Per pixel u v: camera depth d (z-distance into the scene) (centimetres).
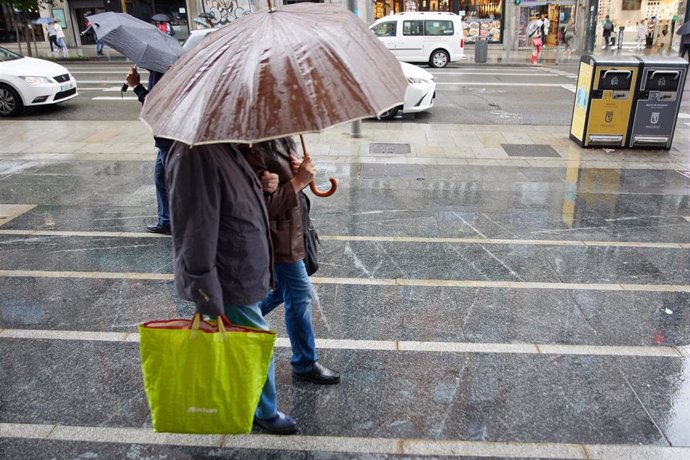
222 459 303
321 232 611
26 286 496
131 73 568
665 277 508
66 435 320
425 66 2188
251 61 231
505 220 644
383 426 325
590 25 2731
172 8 2800
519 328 425
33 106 1276
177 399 252
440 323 432
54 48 2808
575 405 342
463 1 2852
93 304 464
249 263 268
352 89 229
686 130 1106
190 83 238
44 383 365
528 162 878
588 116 942
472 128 1122
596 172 826
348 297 472
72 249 572
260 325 289
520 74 1975
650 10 2930
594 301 465
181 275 254
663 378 367
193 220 248
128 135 1067
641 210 675
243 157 271
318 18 261
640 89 919
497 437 316
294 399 347
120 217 659
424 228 621
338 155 917
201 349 248
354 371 375
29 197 729
